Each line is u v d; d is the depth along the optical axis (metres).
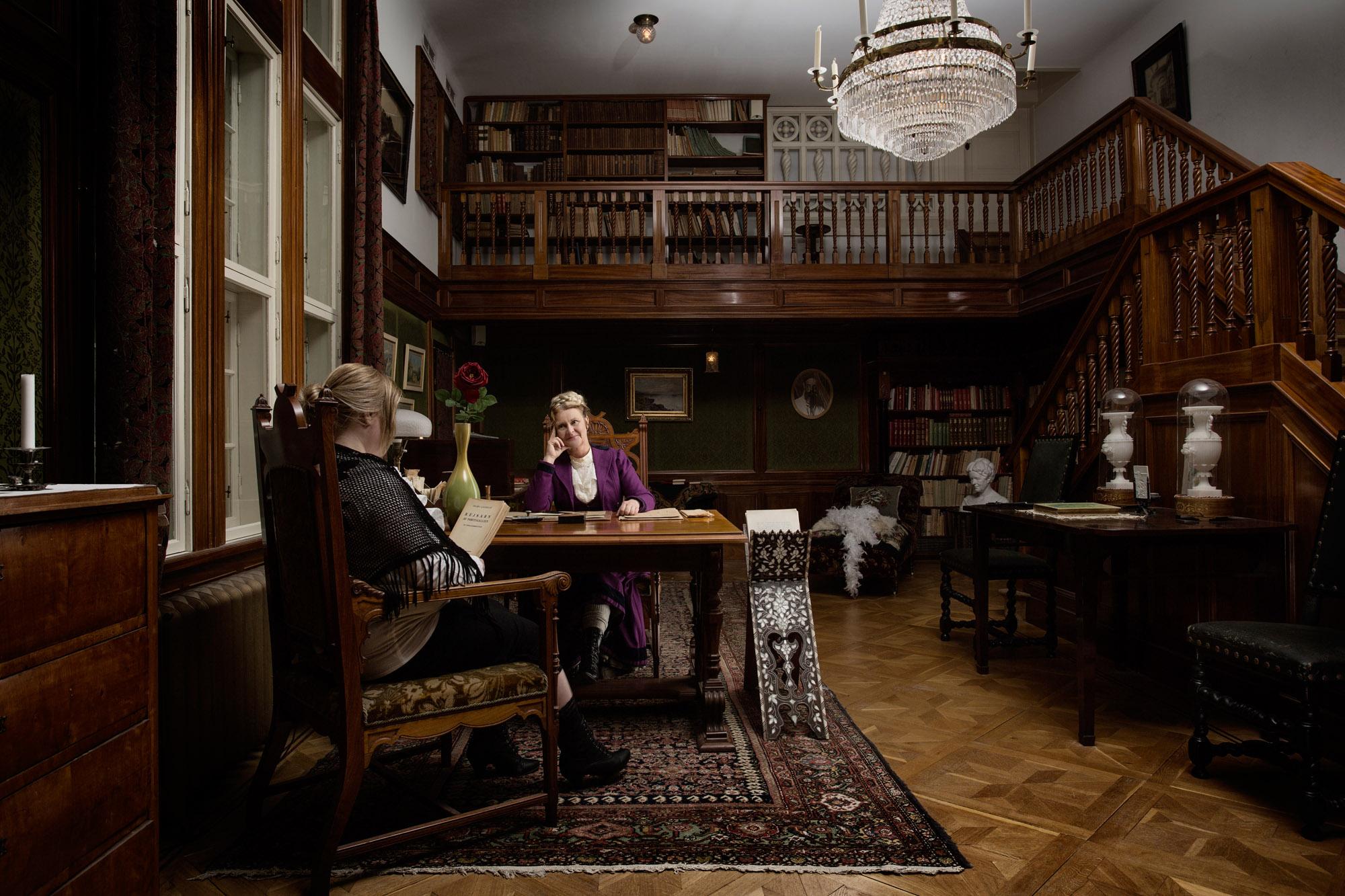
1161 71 7.30
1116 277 4.13
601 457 3.66
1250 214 3.22
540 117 8.95
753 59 8.24
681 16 7.41
